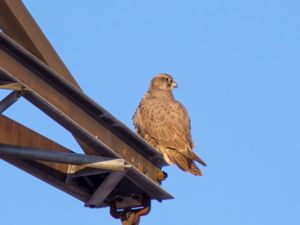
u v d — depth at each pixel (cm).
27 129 1116
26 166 1094
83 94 988
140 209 1217
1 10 1076
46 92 953
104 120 1056
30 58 915
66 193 1189
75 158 1021
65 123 995
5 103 924
